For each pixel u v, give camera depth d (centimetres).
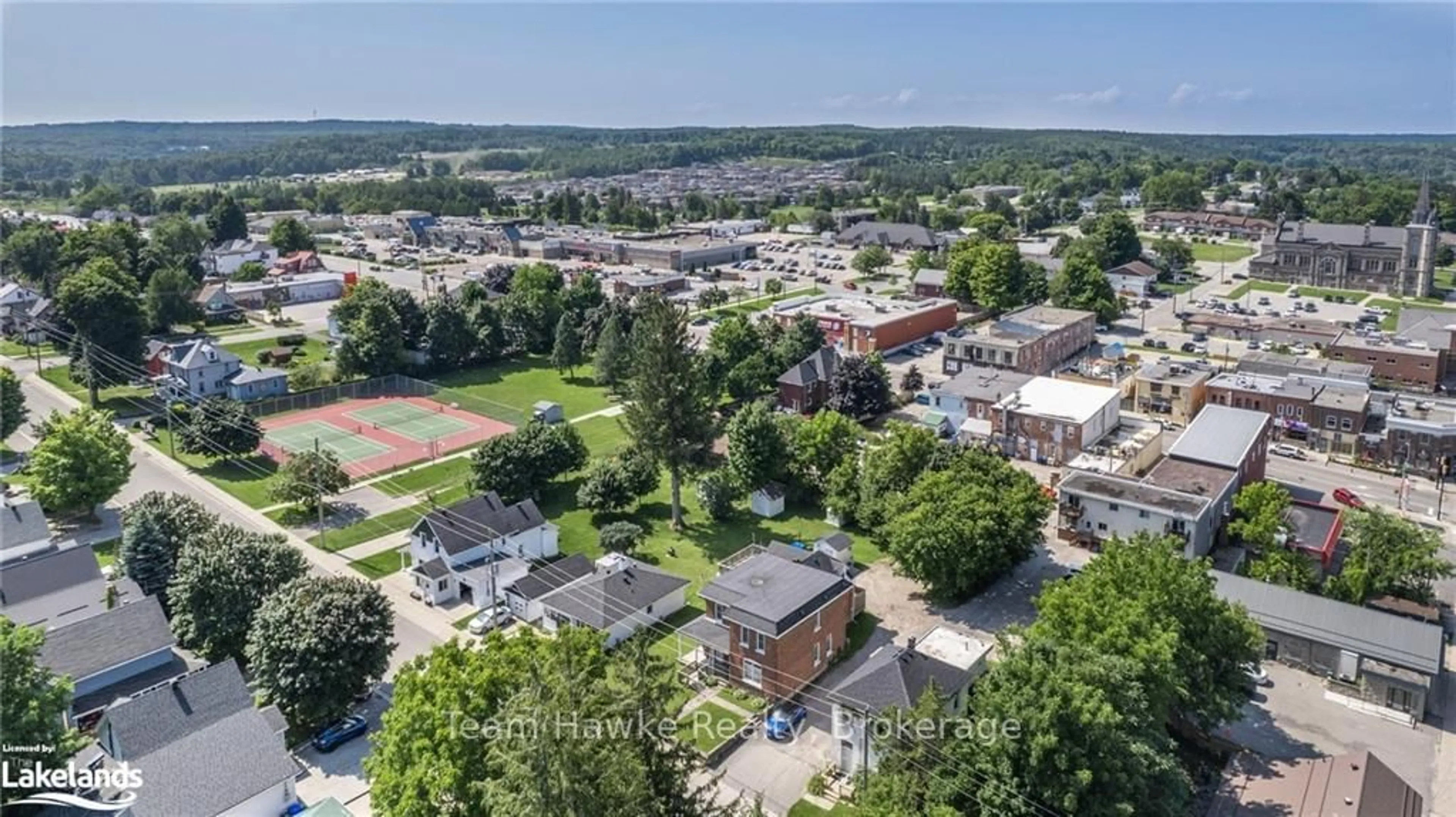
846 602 6109
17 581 6053
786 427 8900
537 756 3189
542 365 13888
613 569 6662
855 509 7831
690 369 7944
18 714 4181
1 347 14125
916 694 4812
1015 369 12069
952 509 6575
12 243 17825
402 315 13325
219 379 11781
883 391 10894
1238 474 7906
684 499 8688
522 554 7331
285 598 5312
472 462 8381
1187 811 4256
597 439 10381
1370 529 6469
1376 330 14762
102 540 7794
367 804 4725
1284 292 18562
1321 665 5784
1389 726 5338
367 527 8044
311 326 16050
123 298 12262
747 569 6191
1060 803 3819
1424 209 18300
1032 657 4197
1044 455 9481
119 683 5406
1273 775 4681
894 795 3941
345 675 5138
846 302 15388
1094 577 5069
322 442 10331
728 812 3847
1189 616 4875
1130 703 4141
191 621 5691
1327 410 9856
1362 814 4069
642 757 3584
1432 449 9194
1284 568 6425
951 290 17100
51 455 7994
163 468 9450
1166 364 11738
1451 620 6388
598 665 4362
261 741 4650
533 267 16912
